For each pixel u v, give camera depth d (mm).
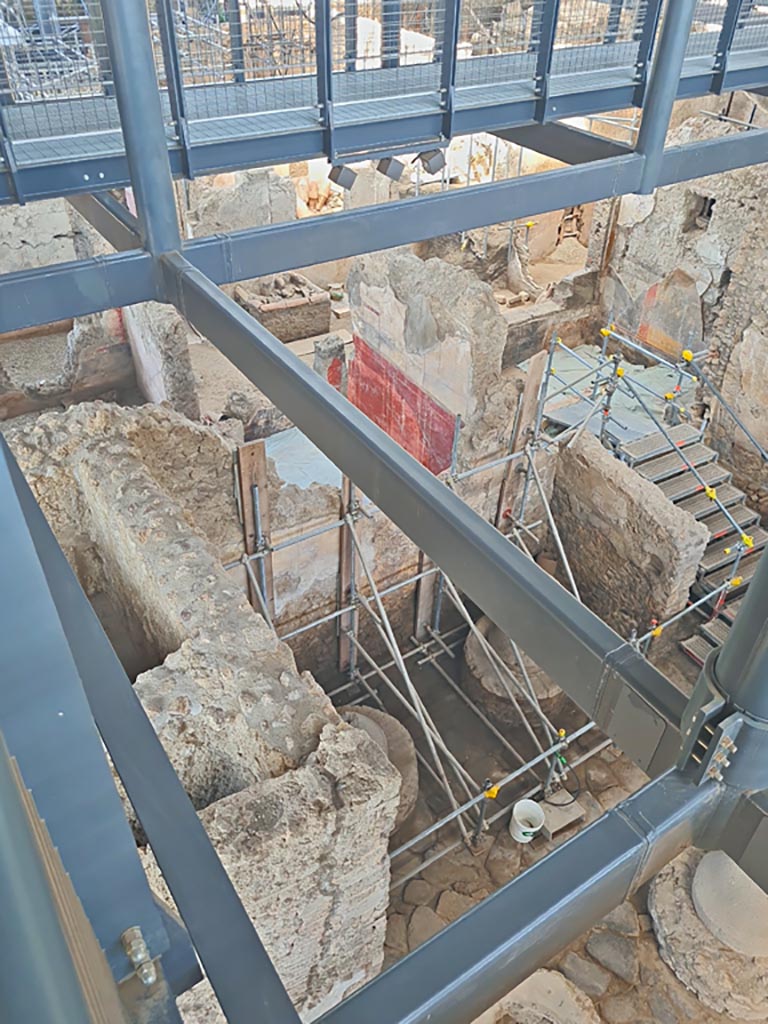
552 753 6211
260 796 3607
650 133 5461
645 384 10734
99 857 1579
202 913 1589
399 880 5945
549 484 7883
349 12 5574
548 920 1559
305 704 4031
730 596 8039
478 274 12922
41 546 2375
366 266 7746
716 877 5605
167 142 4457
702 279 10023
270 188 12273
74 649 2107
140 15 3689
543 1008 5258
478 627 7477
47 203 11531
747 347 9414
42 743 1485
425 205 4840
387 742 6574
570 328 12039
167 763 1890
